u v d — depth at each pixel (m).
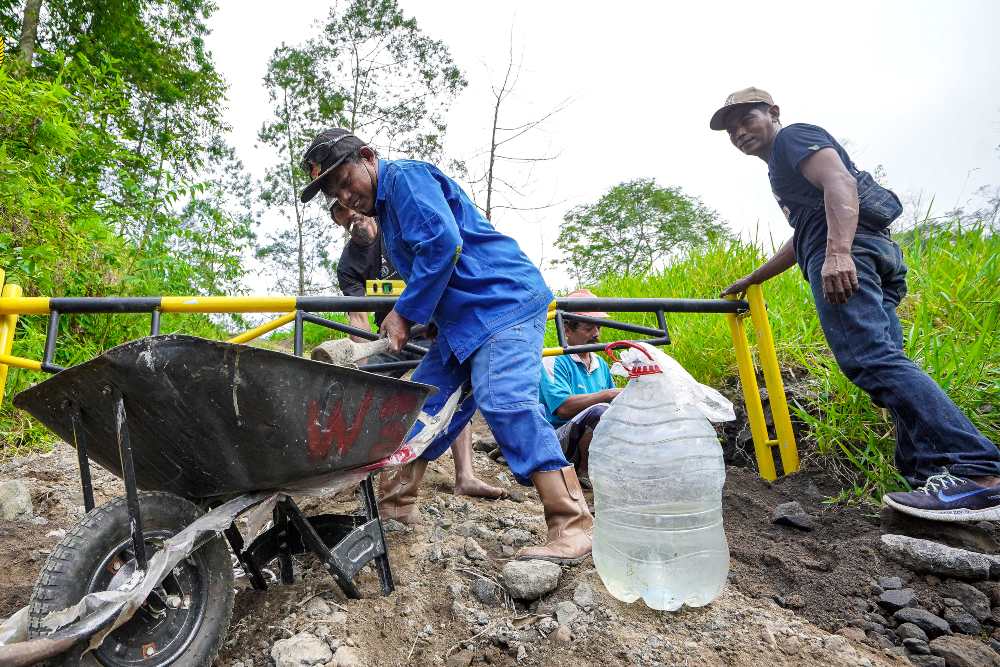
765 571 2.39
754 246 5.55
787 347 3.96
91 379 1.53
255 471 1.76
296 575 2.29
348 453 1.89
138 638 1.55
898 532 2.56
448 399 2.47
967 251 4.12
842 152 2.74
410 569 2.28
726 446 3.82
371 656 1.81
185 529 1.59
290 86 28.92
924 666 1.84
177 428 1.62
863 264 2.65
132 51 15.00
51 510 2.94
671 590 2.08
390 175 2.30
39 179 5.04
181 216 7.05
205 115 19.03
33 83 5.19
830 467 3.23
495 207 12.70
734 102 2.94
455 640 1.92
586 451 3.40
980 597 2.15
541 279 2.45
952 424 2.41
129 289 5.66
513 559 2.30
